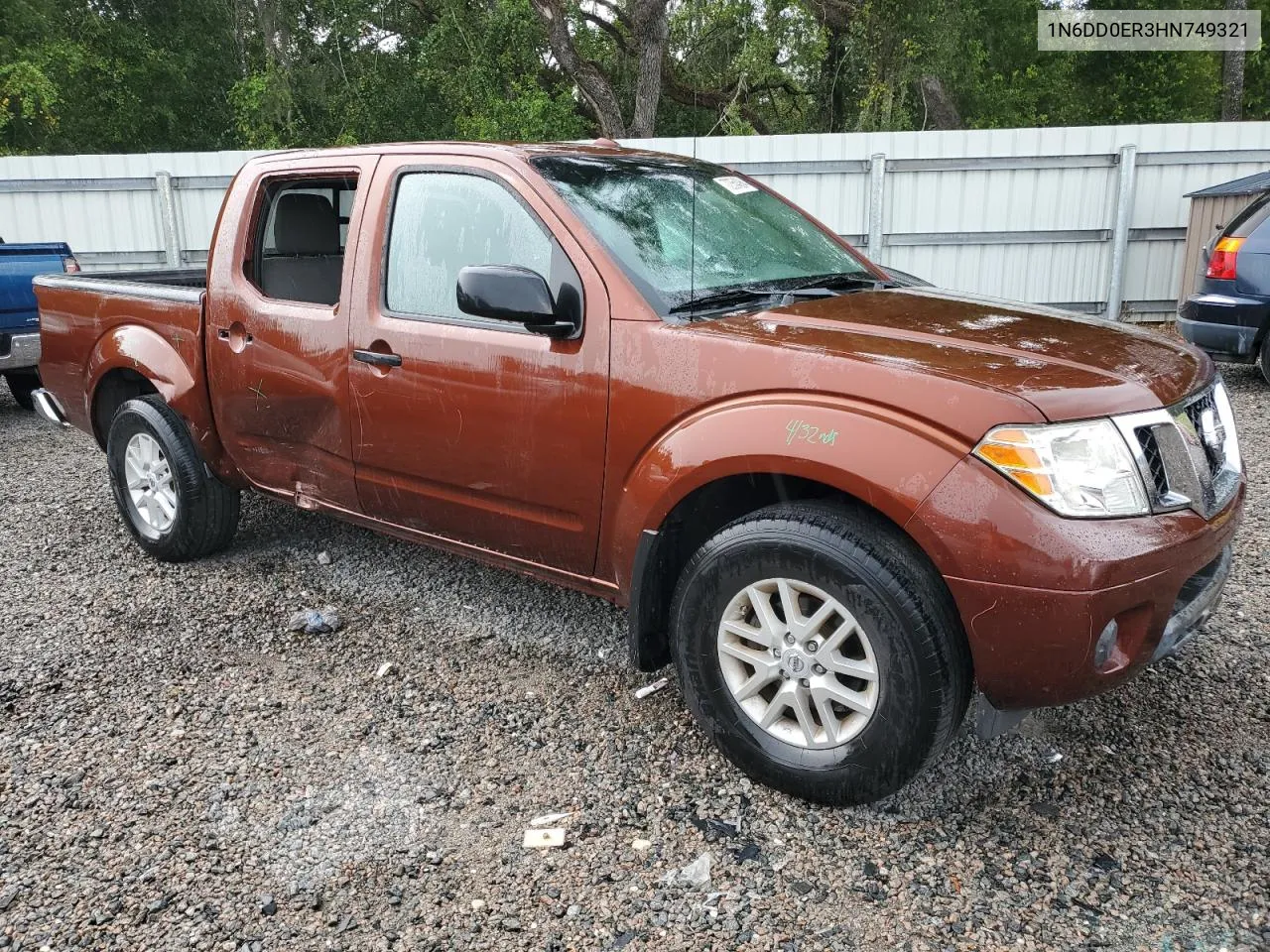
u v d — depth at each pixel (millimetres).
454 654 3812
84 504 5824
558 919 2395
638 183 3520
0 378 10266
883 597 2496
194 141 30953
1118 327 3211
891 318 2986
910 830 2703
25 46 26547
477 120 21531
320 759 3100
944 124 26172
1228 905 2395
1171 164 11031
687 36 23812
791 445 2582
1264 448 6328
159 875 2564
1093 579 2320
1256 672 3525
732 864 2582
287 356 3846
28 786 2955
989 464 2383
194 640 3949
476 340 3248
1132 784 2889
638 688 3527
